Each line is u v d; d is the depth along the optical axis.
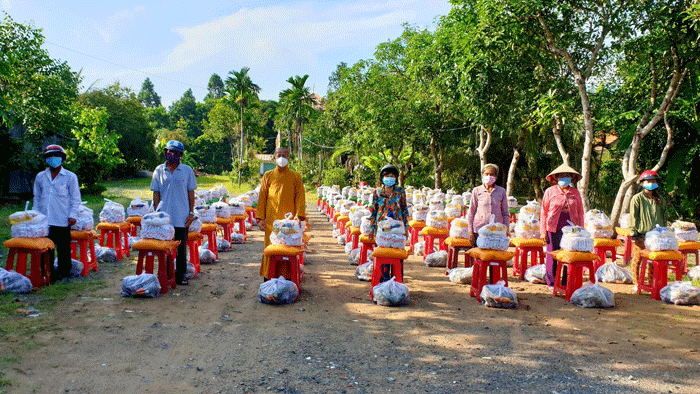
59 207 7.29
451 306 6.65
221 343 5.01
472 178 31.67
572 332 5.56
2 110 14.41
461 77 13.40
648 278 7.57
